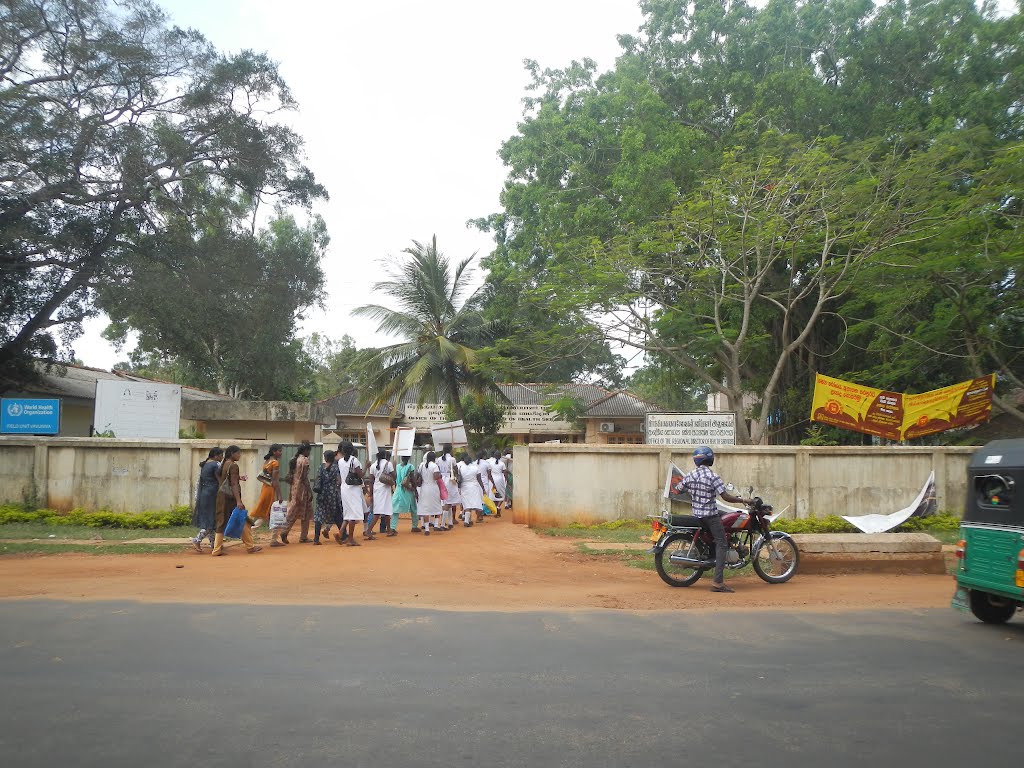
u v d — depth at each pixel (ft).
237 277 76.28
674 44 82.58
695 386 120.06
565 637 25.03
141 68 68.28
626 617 28.58
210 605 29.53
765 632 26.11
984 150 64.85
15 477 55.67
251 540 42.91
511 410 133.28
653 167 68.74
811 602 32.09
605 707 17.98
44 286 71.97
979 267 60.34
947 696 19.08
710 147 77.82
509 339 79.20
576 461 53.93
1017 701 18.76
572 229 75.66
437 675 20.44
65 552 42.78
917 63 75.20
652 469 54.19
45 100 65.98
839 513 54.44
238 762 14.62
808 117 74.84
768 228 61.16
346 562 39.88
